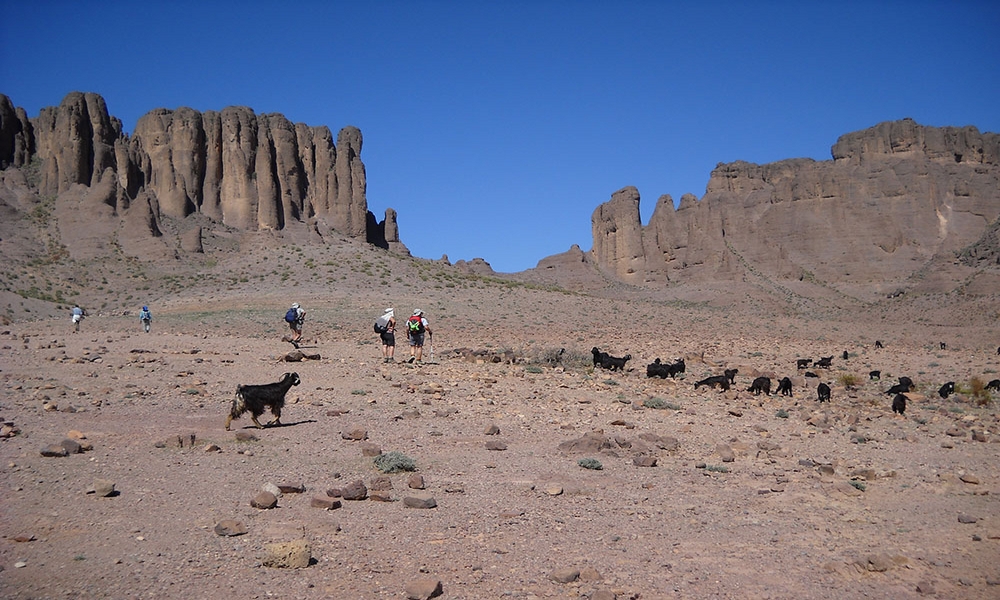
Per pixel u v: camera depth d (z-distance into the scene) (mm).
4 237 105812
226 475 10367
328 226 142250
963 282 128000
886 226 165875
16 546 7535
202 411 15102
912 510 10641
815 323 77125
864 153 186375
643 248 186125
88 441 11477
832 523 9922
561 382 21844
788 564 8430
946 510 10703
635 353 37688
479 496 10227
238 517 8781
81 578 6953
